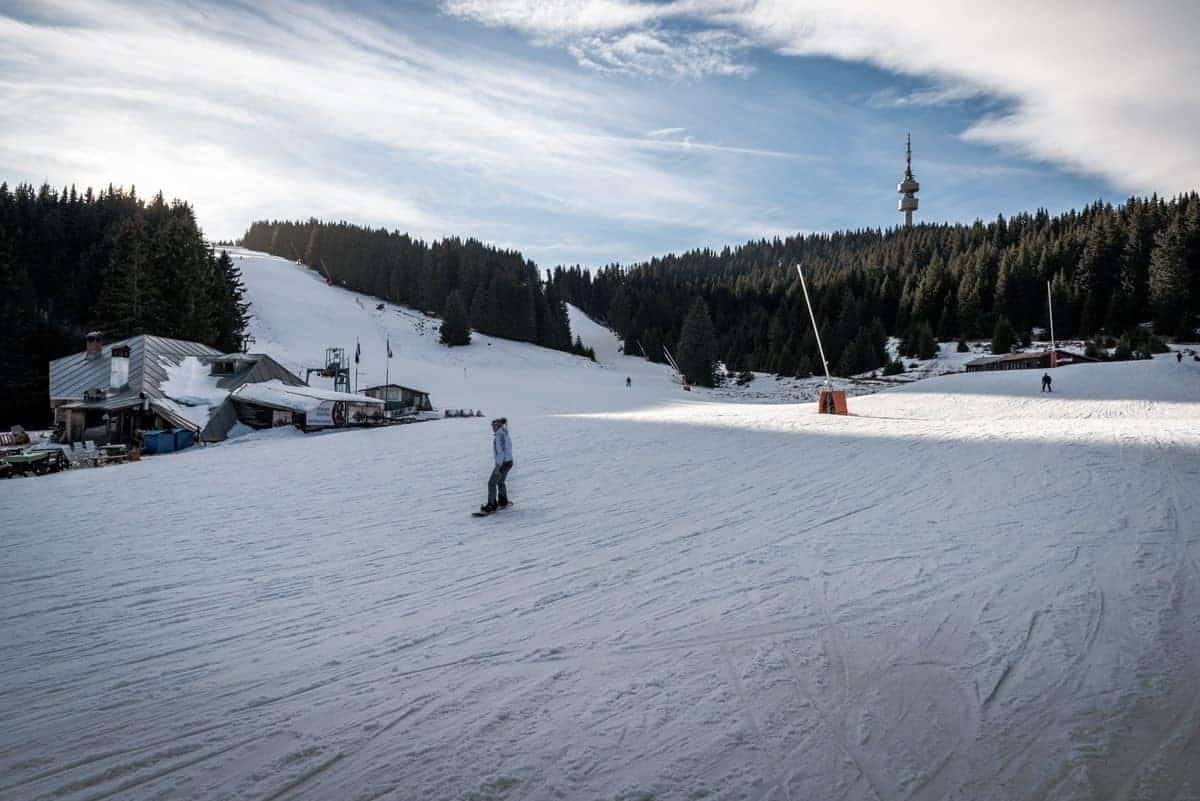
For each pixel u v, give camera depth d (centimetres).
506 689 496
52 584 797
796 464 1612
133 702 490
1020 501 1084
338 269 14912
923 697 458
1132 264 10475
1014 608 613
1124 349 7125
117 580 812
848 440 2003
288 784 382
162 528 1102
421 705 475
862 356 10444
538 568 836
